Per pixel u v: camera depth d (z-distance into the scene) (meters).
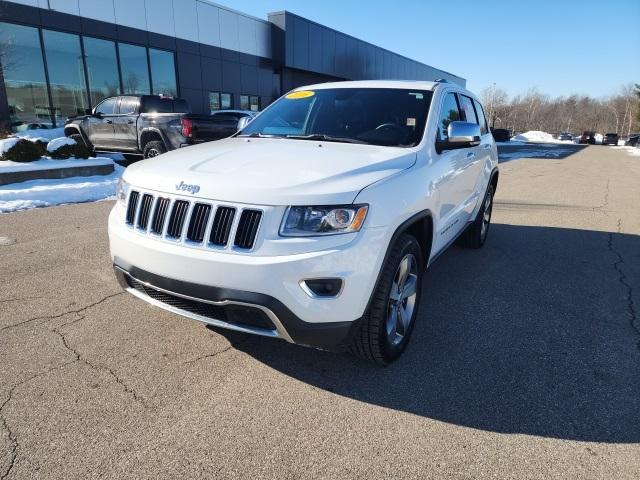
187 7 20.47
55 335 3.26
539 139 72.69
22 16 14.58
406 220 2.85
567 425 2.49
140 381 2.75
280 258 2.37
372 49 34.81
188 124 10.13
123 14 17.80
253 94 25.22
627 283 4.71
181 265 2.53
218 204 2.49
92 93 17.19
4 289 4.04
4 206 7.24
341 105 3.99
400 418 2.51
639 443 2.36
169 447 2.24
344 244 2.42
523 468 2.18
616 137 63.03
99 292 4.03
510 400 2.69
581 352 3.28
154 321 3.51
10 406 2.49
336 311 2.46
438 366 3.04
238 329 2.56
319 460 2.19
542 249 5.95
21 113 15.02
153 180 2.81
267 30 25.53
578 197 10.59
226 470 2.11
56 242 5.46
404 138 3.51
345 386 2.79
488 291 4.41
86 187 8.56
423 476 2.11
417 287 3.23
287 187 2.45
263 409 2.55
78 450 2.20
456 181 4.02
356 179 2.62
